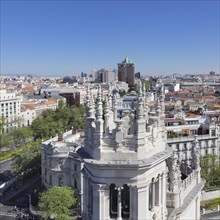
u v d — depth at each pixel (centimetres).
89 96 3600
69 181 12862
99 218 3241
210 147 16700
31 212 12575
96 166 3181
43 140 18362
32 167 16075
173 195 3869
